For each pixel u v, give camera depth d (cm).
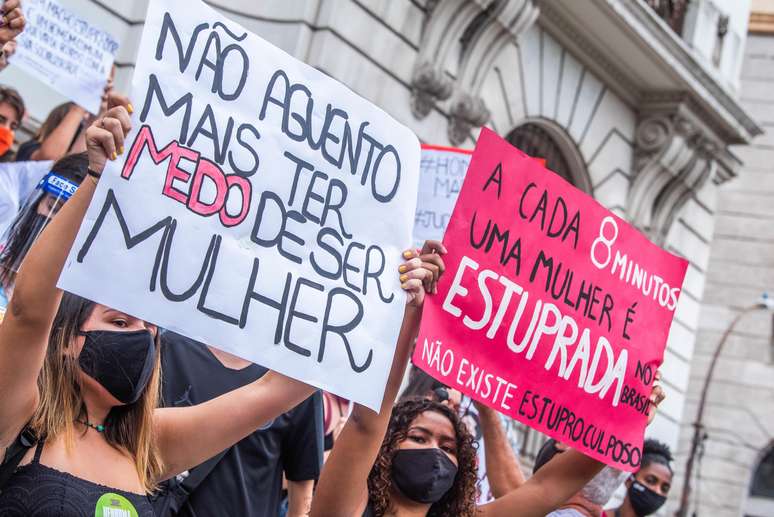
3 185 634
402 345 432
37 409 334
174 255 349
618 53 1552
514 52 1391
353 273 403
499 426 571
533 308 486
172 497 436
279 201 382
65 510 323
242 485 452
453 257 459
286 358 380
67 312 344
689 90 1606
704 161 1692
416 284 421
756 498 2614
